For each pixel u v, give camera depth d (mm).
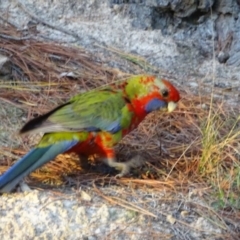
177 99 9742
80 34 13406
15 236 8703
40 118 9227
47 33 13188
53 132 9289
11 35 12641
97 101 9516
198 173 10102
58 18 13703
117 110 9523
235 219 9391
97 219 9031
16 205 9086
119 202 9344
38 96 11383
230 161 10336
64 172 9922
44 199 9219
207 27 14219
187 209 9430
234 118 11484
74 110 9375
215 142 10367
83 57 12594
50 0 13930
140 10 14016
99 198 9375
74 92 11633
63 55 12469
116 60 12875
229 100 12258
